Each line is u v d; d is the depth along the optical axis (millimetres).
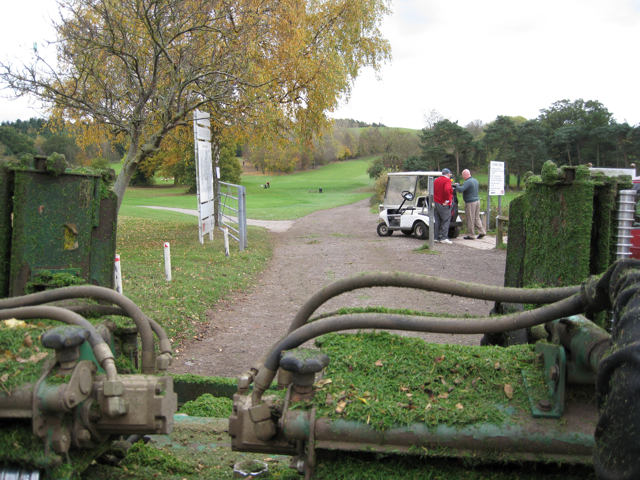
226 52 13859
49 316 2344
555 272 3662
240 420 2209
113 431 2303
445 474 1952
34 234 3143
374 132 126625
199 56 13633
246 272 12570
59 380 2098
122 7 12430
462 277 11031
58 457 2146
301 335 2150
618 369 1281
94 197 3395
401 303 8953
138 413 2273
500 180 18375
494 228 21094
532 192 4129
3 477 2182
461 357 2291
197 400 4332
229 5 13609
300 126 20234
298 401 2037
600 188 3514
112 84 13047
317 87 18484
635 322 1310
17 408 2066
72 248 3293
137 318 2613
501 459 1900
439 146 66062
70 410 2119
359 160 141125
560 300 2027
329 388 2061
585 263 3381
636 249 5594
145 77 13344
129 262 12461
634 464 1154
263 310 9109
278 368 2234
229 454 3230
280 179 108750
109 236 3514
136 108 12625
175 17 12477
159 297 8680
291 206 47219
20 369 2150
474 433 1893
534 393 2012
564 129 59719
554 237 3697
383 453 1997
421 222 18203
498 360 2279
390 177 19891
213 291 9922
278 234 23031
